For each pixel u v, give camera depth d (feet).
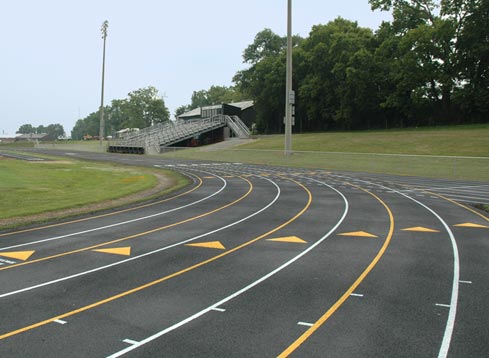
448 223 46.57
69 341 19.33
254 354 18.01
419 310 22.62
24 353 18.20
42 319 21.83
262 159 142.82
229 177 97.35
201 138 231.91
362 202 61.21
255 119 275.59
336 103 220.84
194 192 73.56
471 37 173.47
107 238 40.32
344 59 205.77
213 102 447.42
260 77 251.39
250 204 60.39
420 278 27.99
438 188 76.07
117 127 520.01
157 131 239.09
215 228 44.60
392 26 203.82
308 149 156.25
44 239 40.01
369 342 19.03
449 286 26.43
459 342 18.99
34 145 279.28
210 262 32.12
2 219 49.16
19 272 29.96
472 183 83.25
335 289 26.00
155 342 19.17
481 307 22.99
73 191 73.20
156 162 144.97
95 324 21.17
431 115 199.21
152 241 39.01
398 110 204.64
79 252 35.27
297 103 241.96
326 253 34.37
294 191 73.36
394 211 54.03
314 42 230.27
